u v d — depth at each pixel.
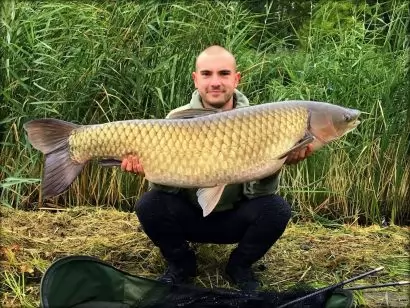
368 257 2.08
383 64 2.96
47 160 1.55
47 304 1.35
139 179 2.71
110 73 2.74
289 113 1.54
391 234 2.43
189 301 1.57
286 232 2.35
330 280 1.86
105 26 2.90
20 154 2.70
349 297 1.46
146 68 2.76
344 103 2.84
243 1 3.14
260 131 1.51
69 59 2.88
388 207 2.79
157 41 2.89
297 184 2.70
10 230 2.21
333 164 2.74
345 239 2.31
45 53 2.87
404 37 3.04
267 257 2.04
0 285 1.73
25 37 2.88
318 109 1.56
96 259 1.57
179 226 1.78
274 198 1.75
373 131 2.78
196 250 2.01
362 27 3.19
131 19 2.86
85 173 2.71
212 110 1.58
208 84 1.73
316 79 2.93
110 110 2.68
